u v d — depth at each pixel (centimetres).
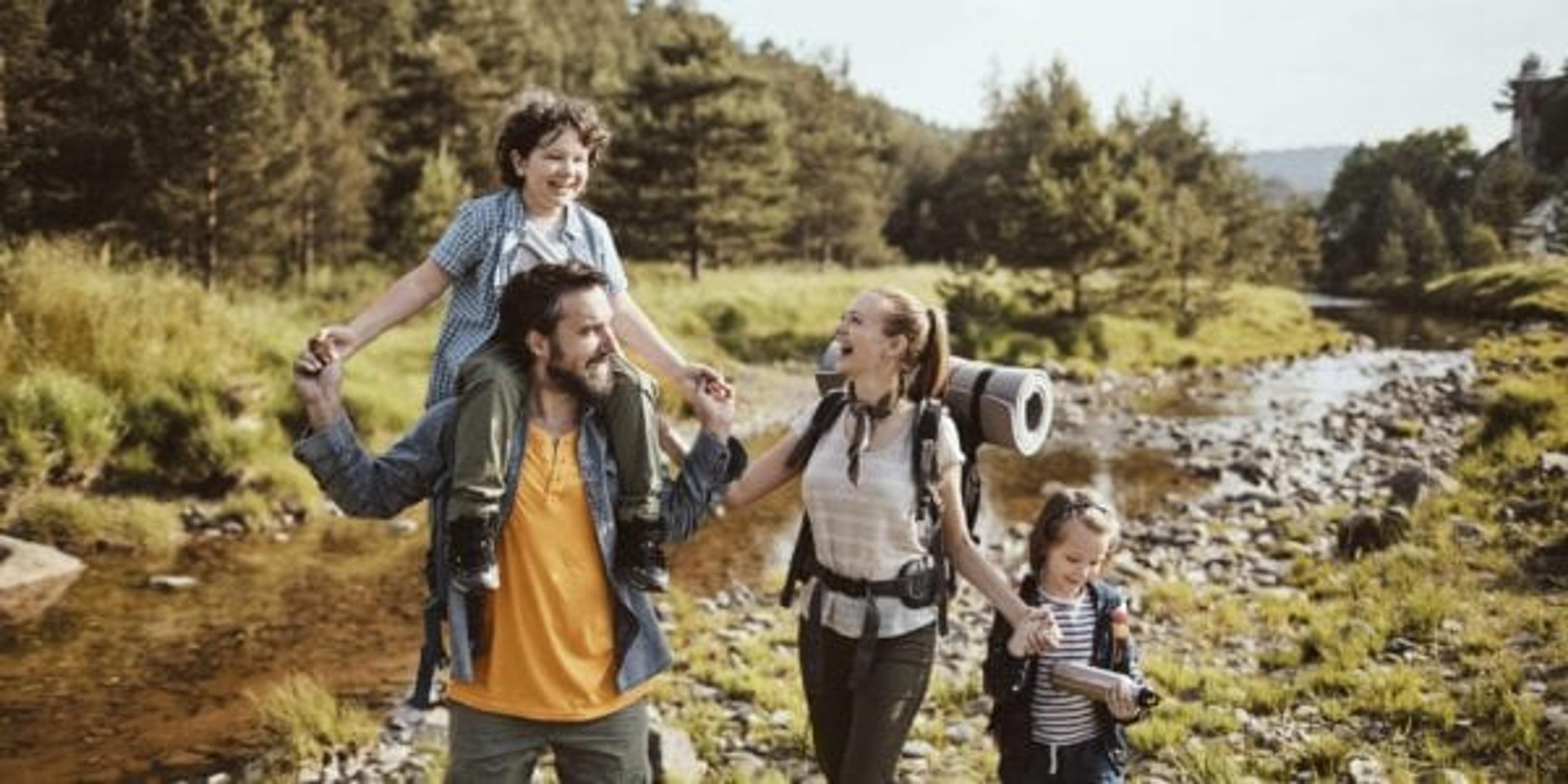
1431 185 10588
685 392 335
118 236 2573
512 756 307
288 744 664
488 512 290
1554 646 700
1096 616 392
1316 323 4384
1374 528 1045
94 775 642
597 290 308
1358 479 1566
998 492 1562
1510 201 7606
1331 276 9606
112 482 1238
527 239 348
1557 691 629
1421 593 826
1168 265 3522
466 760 306
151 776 641
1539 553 922
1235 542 1184
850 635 366
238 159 2520
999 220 3634
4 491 1141
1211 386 2811
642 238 3728
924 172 8381
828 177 5347
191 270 2489
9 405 1201
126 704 750
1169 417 2295
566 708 305
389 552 1159
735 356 2766
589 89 5303
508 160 355
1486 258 6844
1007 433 384
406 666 834
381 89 3953
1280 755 588
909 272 4197
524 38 4881
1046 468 1742
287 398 1434
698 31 3669
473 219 346
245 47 2577
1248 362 3288
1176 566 1079
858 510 360
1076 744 383
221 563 1095
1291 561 1055
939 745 638
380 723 709
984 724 672
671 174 3634
